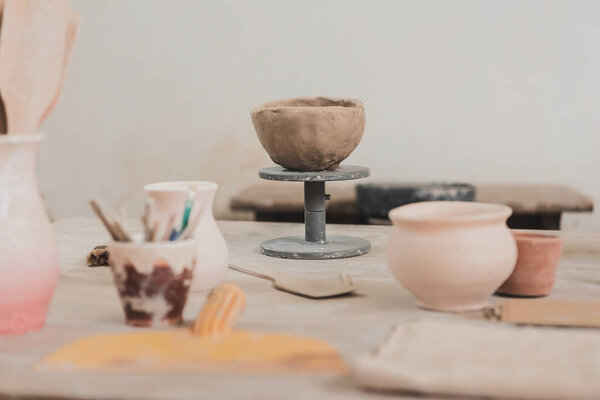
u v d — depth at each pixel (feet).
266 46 8.36
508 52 8.09
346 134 4.98
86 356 3.47
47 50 3.77
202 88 8.52
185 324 3.83
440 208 4.11
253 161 8.57
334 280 4.33
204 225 4.26
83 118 8.75
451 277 3.84
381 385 3.20
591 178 8.17
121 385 3.28
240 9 8.34
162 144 8.70
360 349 3.54
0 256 3.65
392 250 3.97
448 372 3.19
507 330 3.55
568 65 8.04
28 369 3.41
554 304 3.92
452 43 8.13
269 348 3.52
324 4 8.22
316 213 5.08
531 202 7.80
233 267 4.66
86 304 4.09
